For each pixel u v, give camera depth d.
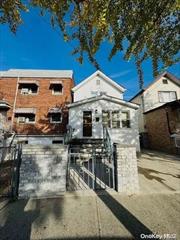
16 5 4.60
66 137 13.18
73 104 13.98
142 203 4.07
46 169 4.77
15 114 16.44
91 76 17.86
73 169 7.04
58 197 4.46
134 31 4.06
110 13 3.58
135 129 13.84
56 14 4.35
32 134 15.88
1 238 2.78
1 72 19.36
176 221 3.22
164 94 19.50
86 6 3.82
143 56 4.86
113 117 14.04
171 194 4.62
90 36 4.44
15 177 4.64
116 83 17.86
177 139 12.34
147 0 3.59
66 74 19.06
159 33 4.38
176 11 3.80
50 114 16.62
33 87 17.69
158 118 15.44
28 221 3.30
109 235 2.84
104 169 6.96
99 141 11.07
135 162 5.00
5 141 11.98
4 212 3.68
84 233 2.91
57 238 2.78
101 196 4.52
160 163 8.92
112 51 4.38
